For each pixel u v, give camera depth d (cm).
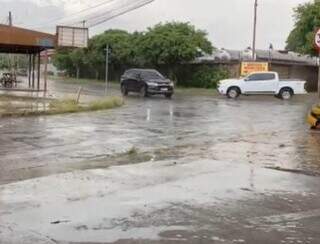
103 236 610
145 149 1301
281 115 2406
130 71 4050
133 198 779
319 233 633
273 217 695
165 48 5538
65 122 1945
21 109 2342
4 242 586
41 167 1044
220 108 2827
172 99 3650
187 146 1349
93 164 1077
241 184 880
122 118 2145
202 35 5675
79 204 744
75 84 5925
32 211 706
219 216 694
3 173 975
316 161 1119
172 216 690
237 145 1363
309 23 4578
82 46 3784
